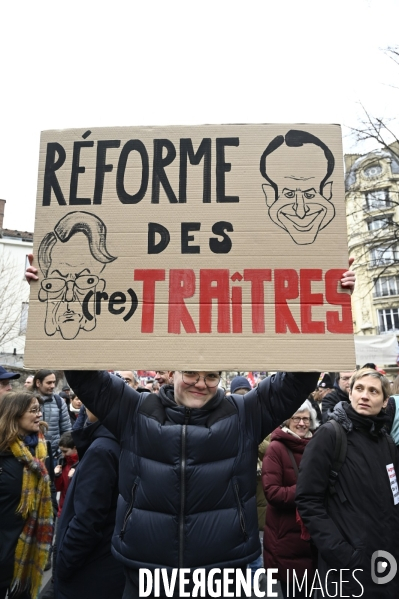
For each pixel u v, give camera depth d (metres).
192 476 1.91
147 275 2.09
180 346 2.01
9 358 29.55
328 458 2.36
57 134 2.28
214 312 2.04
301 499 2.33
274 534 2.93
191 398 2.03
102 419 2.13
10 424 2.88
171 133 2.24
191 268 2.09
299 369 1.97
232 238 2.11
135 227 2.14
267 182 2.15
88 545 2.32
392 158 13.92
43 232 2.17
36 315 2.09
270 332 2.01
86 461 2.42
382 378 2.46
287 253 2.08
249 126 2.22
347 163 15.31
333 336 2.00
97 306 2.08
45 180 2.23
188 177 2.18
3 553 2.75
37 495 2.92
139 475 1.99
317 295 2.04
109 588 2.39
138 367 2.00
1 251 30.61
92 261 2.12
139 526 1.92
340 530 2.28
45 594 3.79
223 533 1.89
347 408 2.48
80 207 2.18
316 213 2.12
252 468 2.05
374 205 15.43
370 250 15.56
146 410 2.09
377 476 2.33
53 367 2.03
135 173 2.21
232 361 1.99
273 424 2.12
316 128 2.20
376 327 29.16
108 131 2.26
